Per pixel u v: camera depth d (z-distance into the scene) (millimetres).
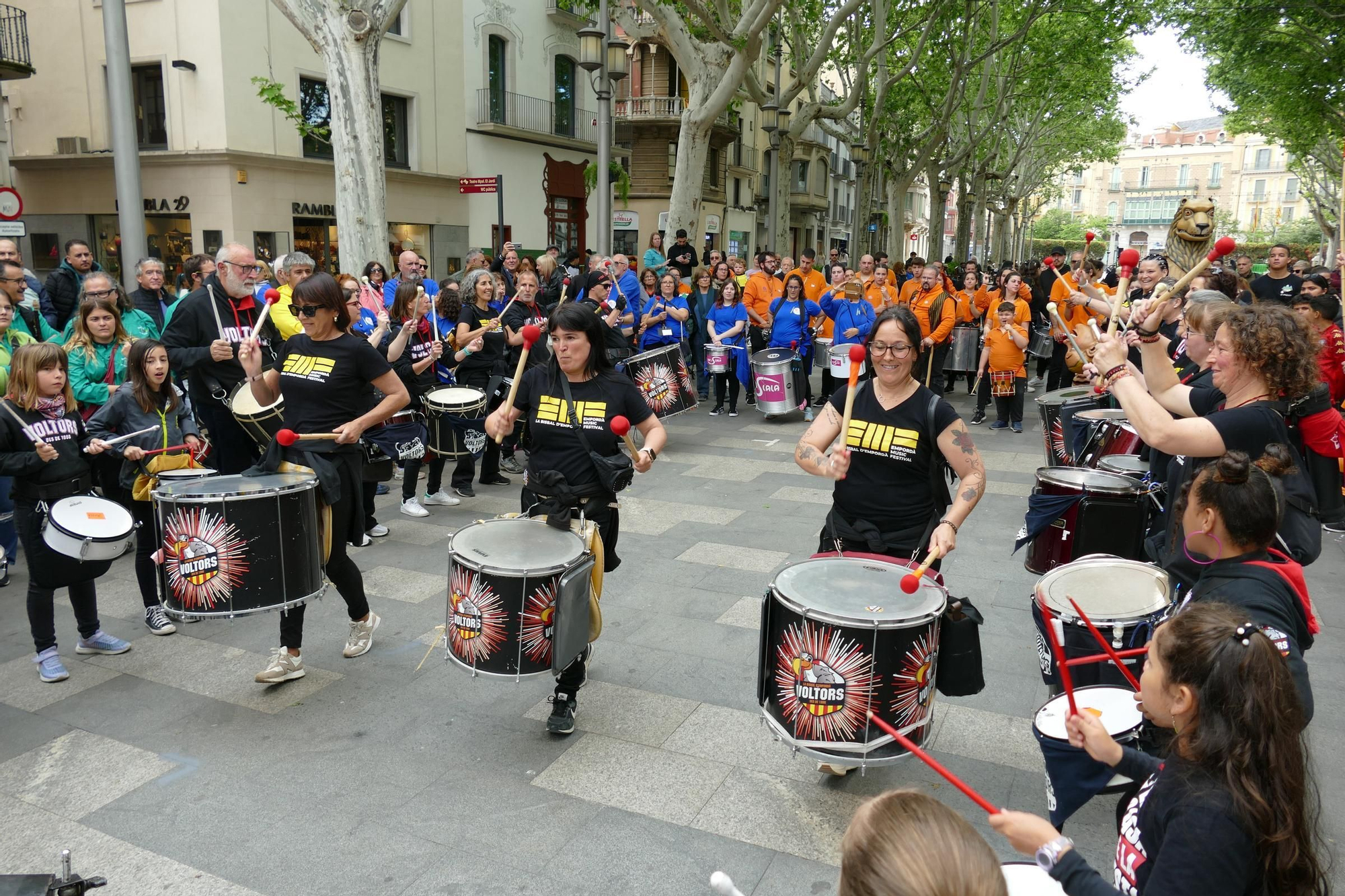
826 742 3062
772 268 14391
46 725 4137
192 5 17438
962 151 30406
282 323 6605
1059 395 6684
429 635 5109
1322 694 4434
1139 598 3283
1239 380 3082
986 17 26344
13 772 3754
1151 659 1800
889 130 29875
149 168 18531
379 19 11141
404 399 4516
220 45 17375
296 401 4441
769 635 3252
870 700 2992
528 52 24297
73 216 19703
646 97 30234
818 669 3016
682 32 15133
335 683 4531
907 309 3512
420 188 21609
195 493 3832
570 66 26188
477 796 3576
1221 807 1593
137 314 7332
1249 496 2312
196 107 17781
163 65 17875
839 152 52094
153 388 5301
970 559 6324
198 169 18094
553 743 3969
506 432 3967
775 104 20453
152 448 5223
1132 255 3320
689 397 9375
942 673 3209
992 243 57656
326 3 10930
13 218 10023
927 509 3619
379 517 7312
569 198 26703
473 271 8734
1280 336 2977
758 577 5980
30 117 19422
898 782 3684
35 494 4699
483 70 22875
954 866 1311
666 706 4289
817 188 48219
